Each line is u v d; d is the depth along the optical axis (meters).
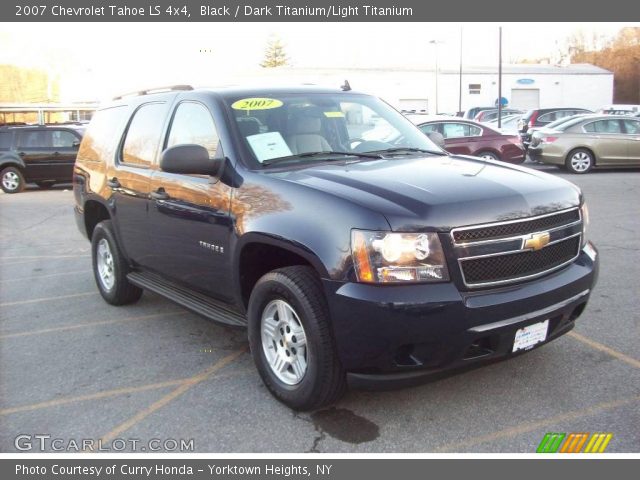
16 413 3.84
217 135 4.25
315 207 3.40
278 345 3.76
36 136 16.97
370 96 5.16
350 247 3.19
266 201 3.68
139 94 5.69
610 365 4.15
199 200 4.23
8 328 5.47
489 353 3.30
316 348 3.38
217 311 4.33
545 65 56.34
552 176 3.98
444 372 3.24
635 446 3.23
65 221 11.80
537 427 3.43
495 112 31.28
